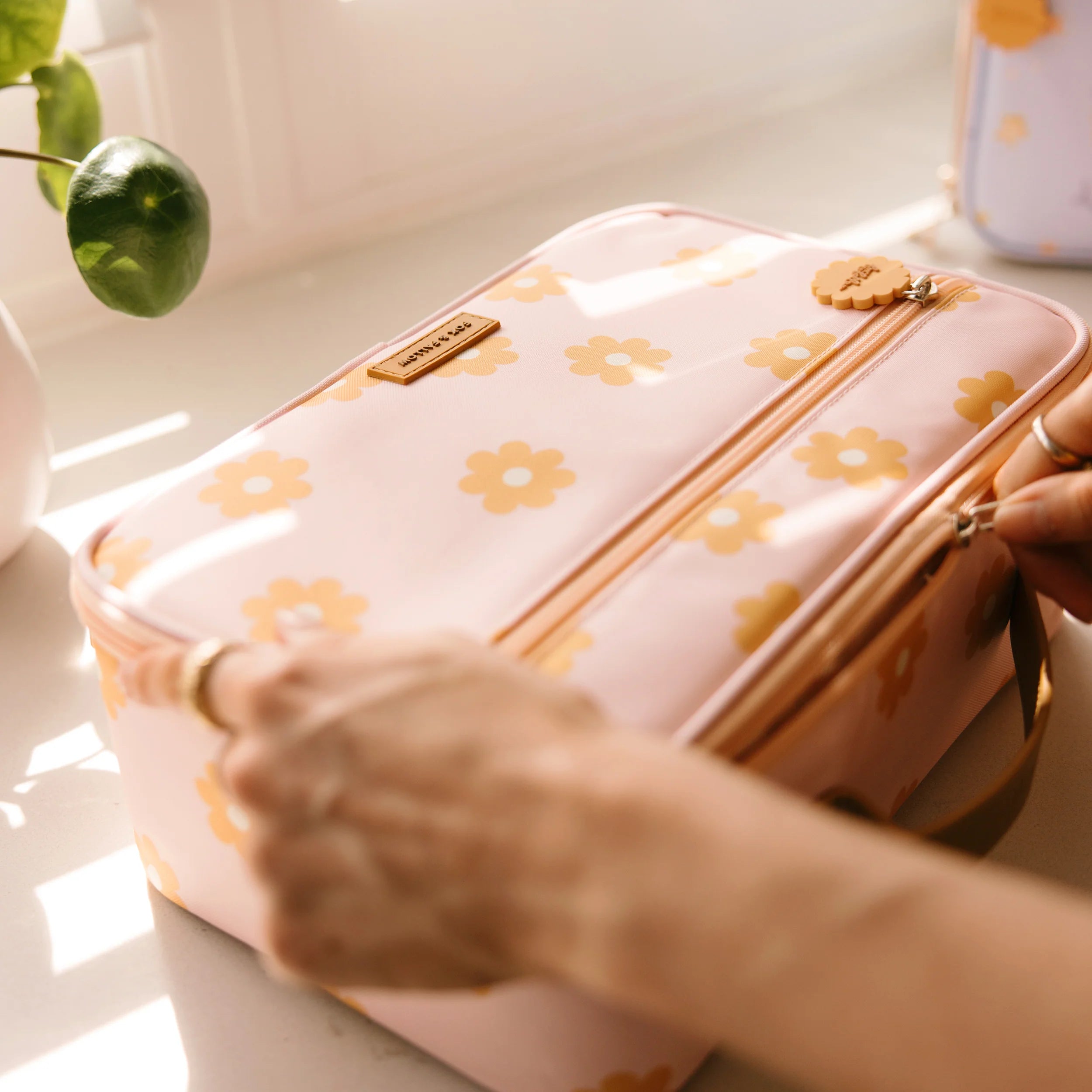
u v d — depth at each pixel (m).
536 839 0.32
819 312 0.75
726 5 1.55
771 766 0.53
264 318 1.23
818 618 0.55
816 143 1.57
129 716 0.59
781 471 0.63
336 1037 0.62
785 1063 0.31
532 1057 0.54
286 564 0.58
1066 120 1.18
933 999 0.28
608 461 0.64
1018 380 0.70
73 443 1.05
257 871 0.38
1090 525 0.59
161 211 0.77
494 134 1.43
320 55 1.24
